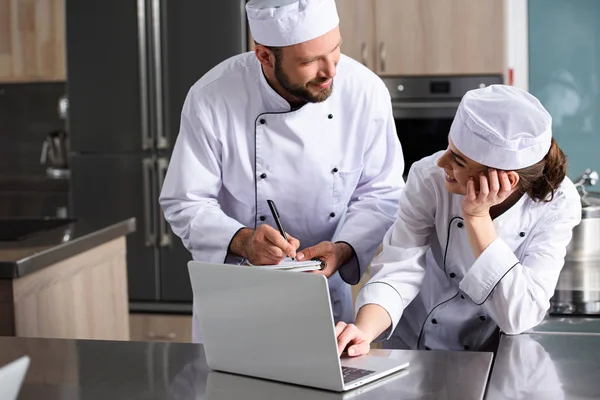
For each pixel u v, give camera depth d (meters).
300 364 1.64
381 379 1.68
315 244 2.60
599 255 2.29
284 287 1.61
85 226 3.43
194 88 2.53
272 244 2.20
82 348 1.95
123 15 4.85
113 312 3.54
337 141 2.49
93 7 4.88
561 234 2.04
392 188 2.55
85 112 4.96
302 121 2.45
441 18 4.75
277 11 2.19
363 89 2.48
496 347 2.18
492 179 1.92
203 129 2.47
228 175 2.53
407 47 4.79
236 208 2.58
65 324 3.06
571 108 5.82
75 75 4.96
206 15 4.74
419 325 2.32
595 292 2.28
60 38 5.18
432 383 1.64
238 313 1.70
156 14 4.79
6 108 5.93
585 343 1.89
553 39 5.78
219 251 2.40
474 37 4.74
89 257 3.28
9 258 2.73
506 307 1.95
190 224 2.46
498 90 1.99
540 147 1.91
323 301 1.57
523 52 5.75
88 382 1.72
